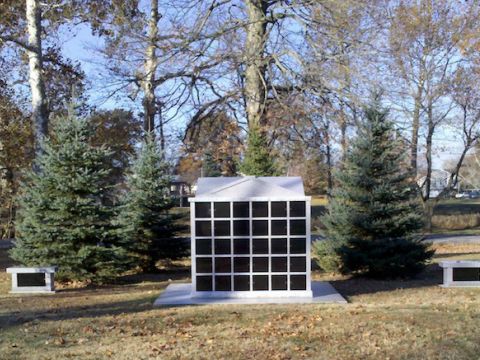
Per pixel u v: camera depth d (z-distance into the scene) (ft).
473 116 116.98
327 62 68.59
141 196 57.98
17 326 30.07
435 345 25.21
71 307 36.04
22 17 81.97
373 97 52.42
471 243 91.15
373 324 29.53
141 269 58.49
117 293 42.37
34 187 48.14
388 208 48.37
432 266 57.21
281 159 75.56
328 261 51.08
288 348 24.98
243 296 37.70
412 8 104.53
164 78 74.02
